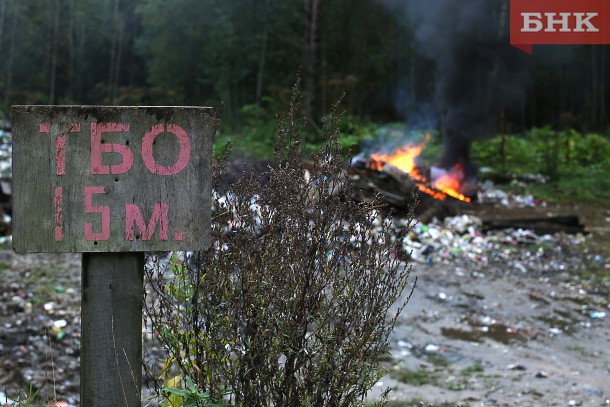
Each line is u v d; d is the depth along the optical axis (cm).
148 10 3297
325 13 2762
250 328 233
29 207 212
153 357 457
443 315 698
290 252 234
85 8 3622
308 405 226
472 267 875
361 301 235
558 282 830
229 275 234
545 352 605
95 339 216
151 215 215
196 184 215
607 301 762
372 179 1035
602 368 568
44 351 521
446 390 502
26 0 3488
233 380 233
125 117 213
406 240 927
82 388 217
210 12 3200
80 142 212
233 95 2945
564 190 1500
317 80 1970
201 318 241
